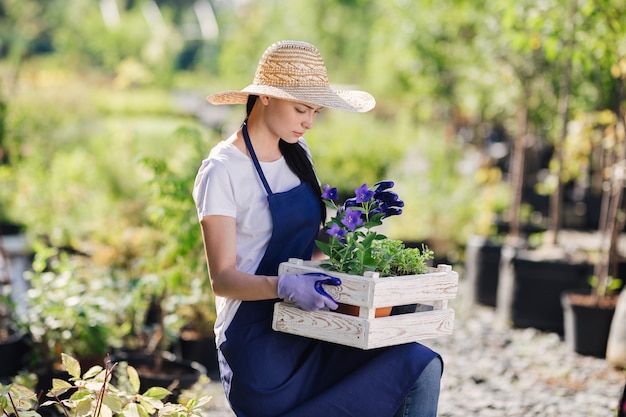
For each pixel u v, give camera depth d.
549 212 13.55
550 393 5.67
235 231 3.07
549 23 6.98
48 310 5.05
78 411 3.10
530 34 7.49
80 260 7.37
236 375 3.06
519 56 9.46
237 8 25.19
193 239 5.63
